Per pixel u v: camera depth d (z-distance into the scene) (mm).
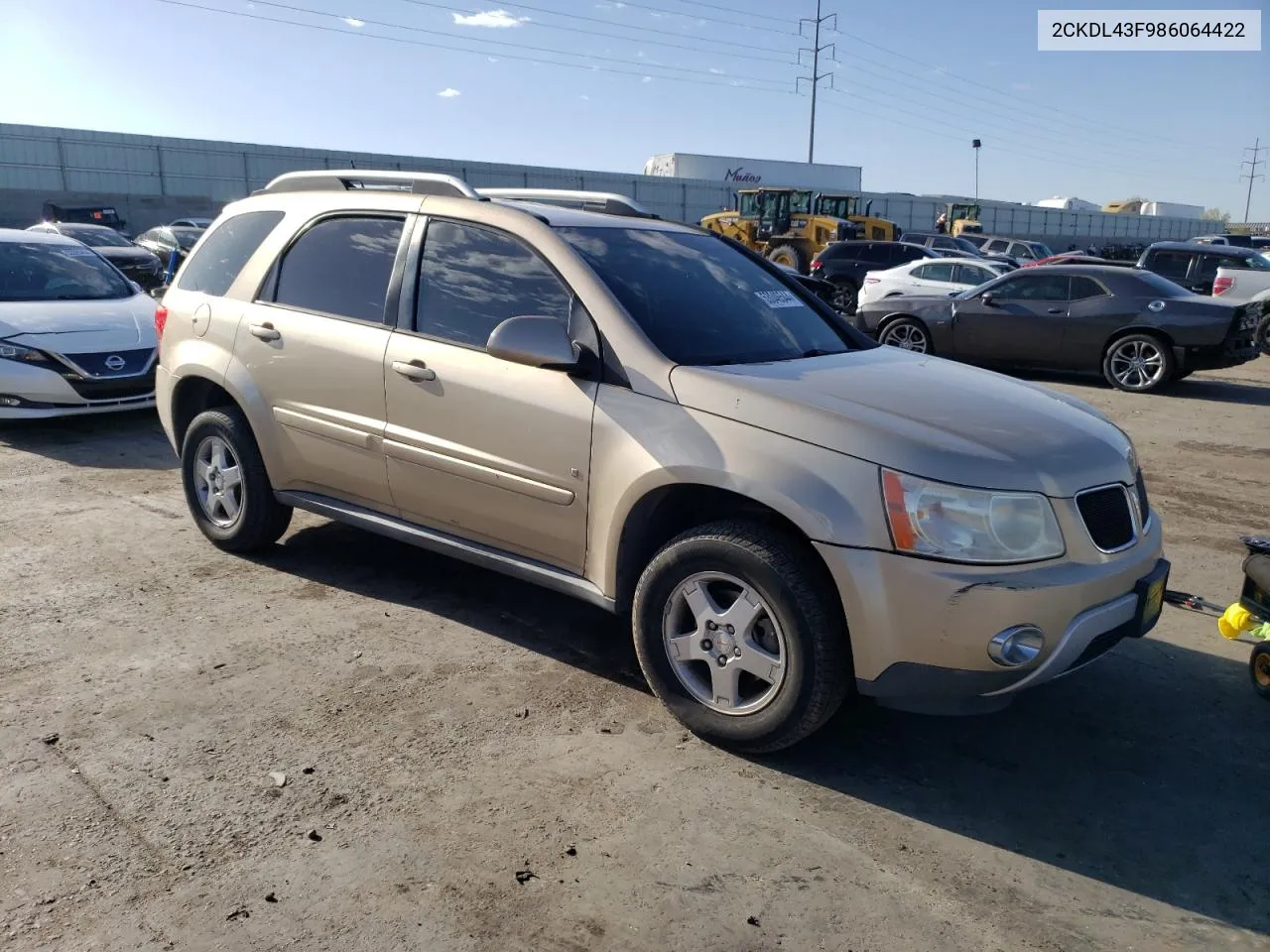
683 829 2877
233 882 2568
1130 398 11086
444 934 2412
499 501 3748
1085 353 11641
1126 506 3238
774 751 3234
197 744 3221
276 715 3424
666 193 53156
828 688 3049
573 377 3520
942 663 2908
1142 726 3629
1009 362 12195
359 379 4113
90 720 3346
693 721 3342
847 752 3371
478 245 3938
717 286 4074
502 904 2525
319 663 3830
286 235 4594
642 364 3404
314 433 4328
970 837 2916
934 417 3178
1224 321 10711
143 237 27156
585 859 2721
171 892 2518
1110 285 11492
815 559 3074
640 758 3250
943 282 16953
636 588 3453
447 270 3980
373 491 4211
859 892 2641
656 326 3576
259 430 4551
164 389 5035
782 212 28422
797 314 4254
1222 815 3078
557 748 3285
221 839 2738
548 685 3727
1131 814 3066
